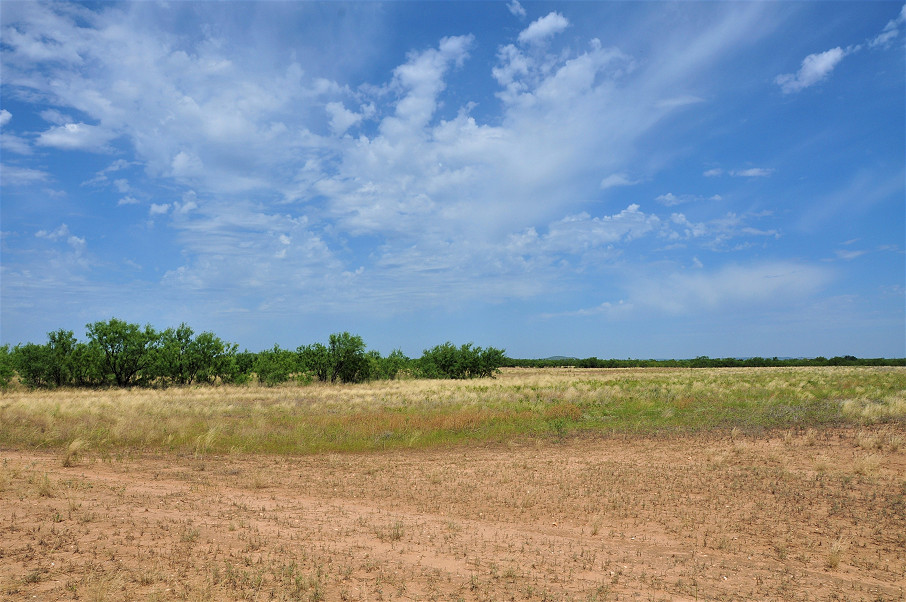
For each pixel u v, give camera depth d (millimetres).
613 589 6047
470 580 6184
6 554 6441
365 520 8719
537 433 18859
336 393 35938
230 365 44000
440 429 19391
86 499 9320
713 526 8664
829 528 8539
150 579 5844
